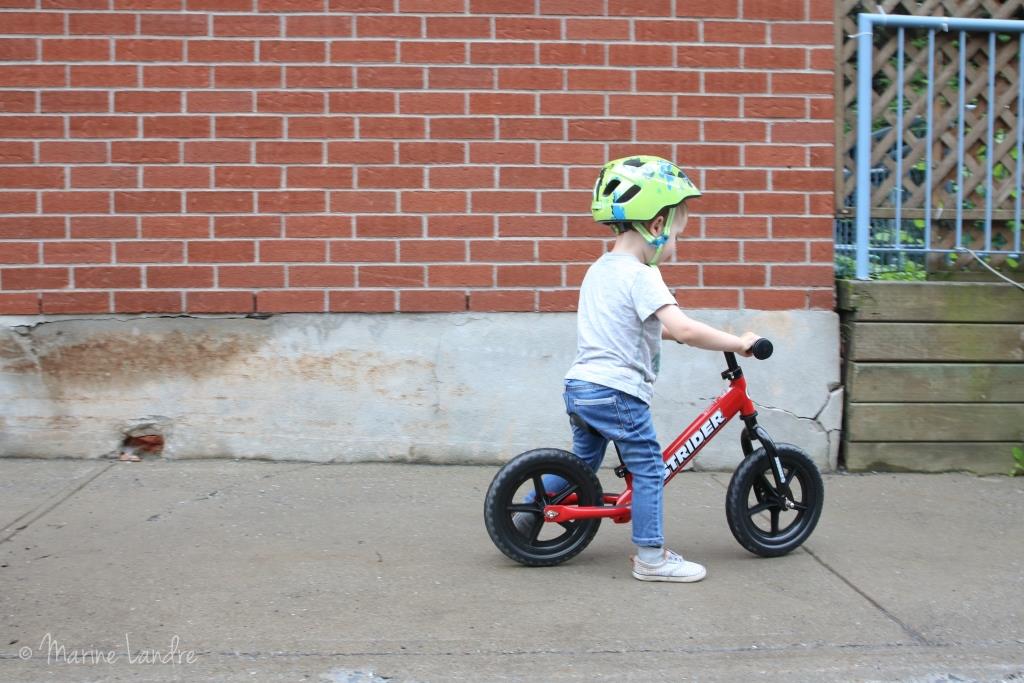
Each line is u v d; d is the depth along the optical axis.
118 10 6.03
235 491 5.74
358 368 6.26
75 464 6.14
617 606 4.27
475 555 4.87
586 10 6.20
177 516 5.33
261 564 4.70
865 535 5.26
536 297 6.27
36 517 5.26
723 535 5.26
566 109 6.22
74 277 6.12
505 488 4.53
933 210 6.51
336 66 6.12
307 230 6.18
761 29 6.29
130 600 4.26
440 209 6.20
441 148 6.18
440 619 4.12
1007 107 6.51
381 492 5.80
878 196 6.48
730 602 4.34
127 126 6.08
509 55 6.18
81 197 6.09
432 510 5.52
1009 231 6.60
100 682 3.55
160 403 6.22
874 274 6.46
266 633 3.96
